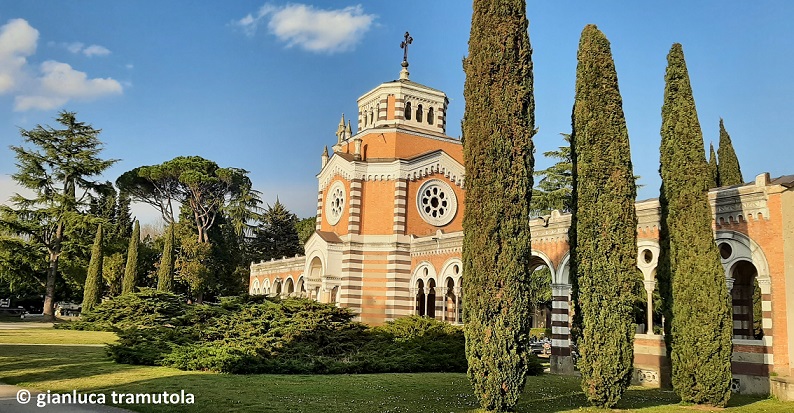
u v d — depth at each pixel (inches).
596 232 948.0
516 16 913.5
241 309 1519.4
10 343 1648.6
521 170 875.4
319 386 1053.8
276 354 1311.5
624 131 979.9
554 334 1505.9
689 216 1002.7
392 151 2253.9
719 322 959.6
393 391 1028.5
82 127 3184.1
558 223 1518.2
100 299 2849.4
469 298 855.7
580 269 954.1
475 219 864.9
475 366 838.5
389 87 2364.7
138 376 1108.5
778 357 1058.1
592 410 892.0
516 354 835.4
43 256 2999.5
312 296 2294.5
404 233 2158.0
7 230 2915.8
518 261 852.0
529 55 918.4
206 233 3944.4
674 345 995.9
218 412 807.7
